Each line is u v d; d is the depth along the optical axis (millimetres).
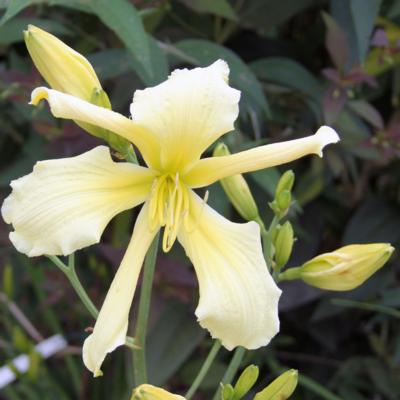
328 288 477
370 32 584
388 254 457
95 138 636
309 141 409
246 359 753
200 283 398
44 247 383
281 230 487
